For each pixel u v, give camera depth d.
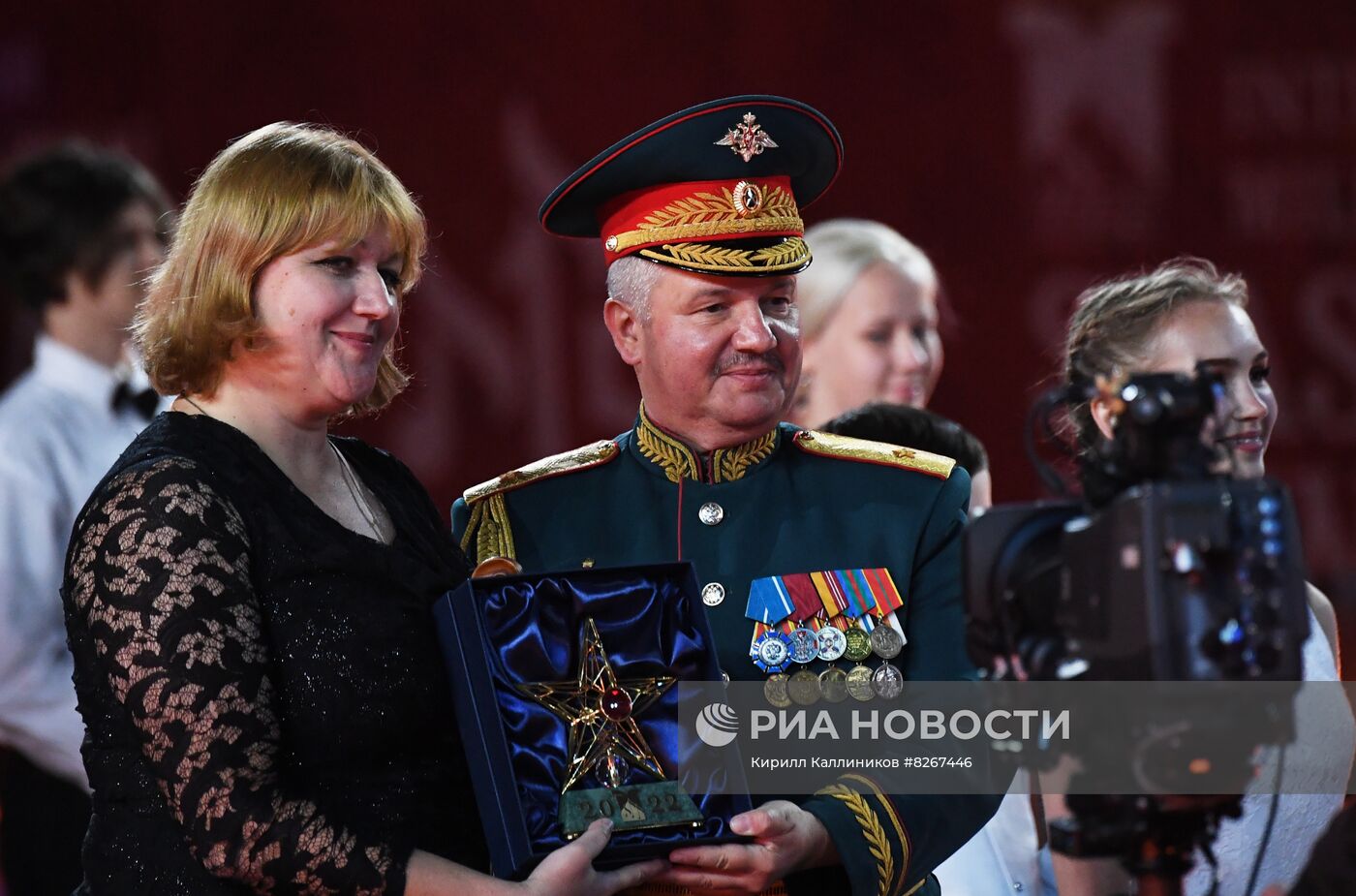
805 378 13.72
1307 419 22.83
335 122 21.72
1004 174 22.62
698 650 7.44
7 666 11.70
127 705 6.56
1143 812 6.04
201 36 21.50
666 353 8.12
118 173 12.77
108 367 12.76
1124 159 22.70
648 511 8.52
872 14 22.42
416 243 7.55
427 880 6.66
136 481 6.79
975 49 22.55
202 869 6.75
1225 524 5.72
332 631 6.99
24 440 12.10
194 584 6.59
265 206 7.03
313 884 6.57
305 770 6.92
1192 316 8.76
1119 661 5.84
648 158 7.98
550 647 7.29
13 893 12.19
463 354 21.92
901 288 13.59
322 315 7.14
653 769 7.20
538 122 21.95
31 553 11.88
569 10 21.92
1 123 21.34
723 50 22.23
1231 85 22.67
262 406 7.36
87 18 21.41
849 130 22.55
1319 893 6.21
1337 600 22.66
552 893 6.65
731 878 7.05
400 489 8.20
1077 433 8.50
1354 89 22.66
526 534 8.61
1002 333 22.67
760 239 8.07
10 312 20.34
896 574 8.24
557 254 21.97
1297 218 22.69
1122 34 22.64
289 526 7.04
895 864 7.58
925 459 8.55
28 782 12.06
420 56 21.78
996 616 6.32
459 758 7.40
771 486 8.53
